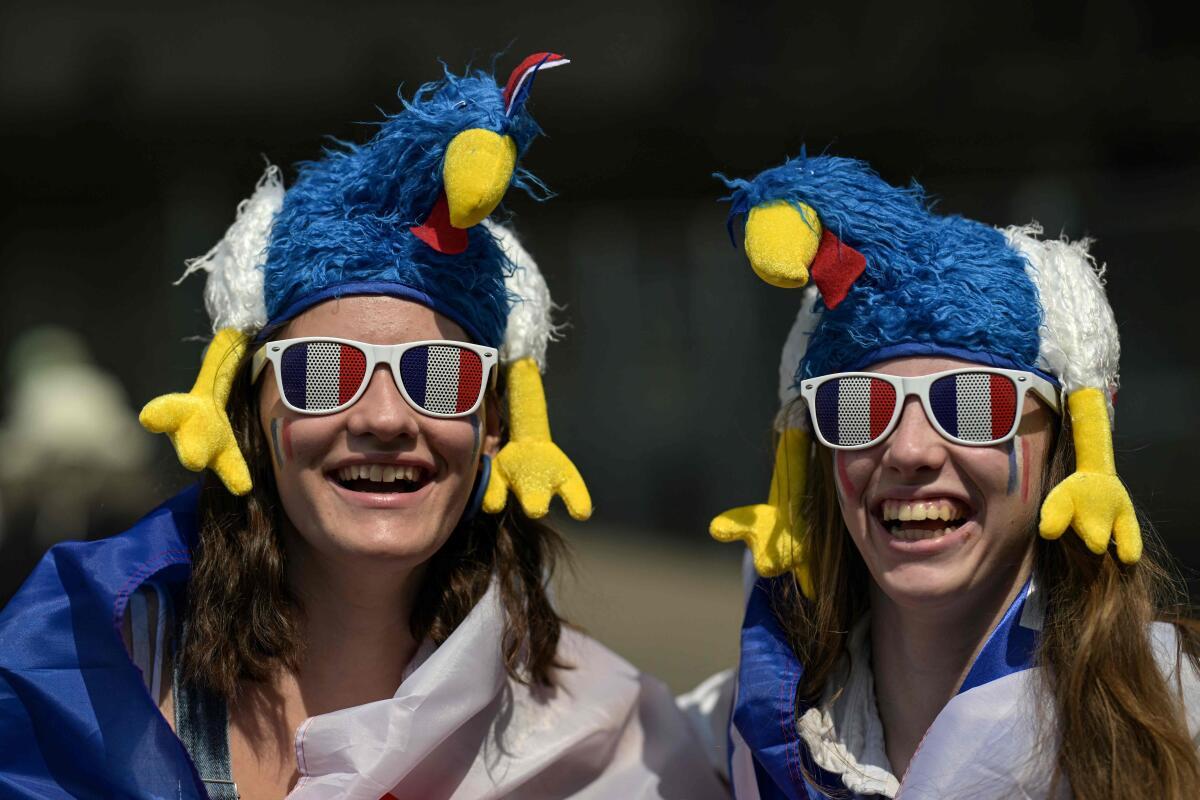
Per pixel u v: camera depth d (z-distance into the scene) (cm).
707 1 718
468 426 222
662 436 826
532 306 245
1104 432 211
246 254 230
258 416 229
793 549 231
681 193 834
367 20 743
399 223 221
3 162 899
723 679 288
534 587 251
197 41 778
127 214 936
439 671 227
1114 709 203
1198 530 610
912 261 213
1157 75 697
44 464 525
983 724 209
